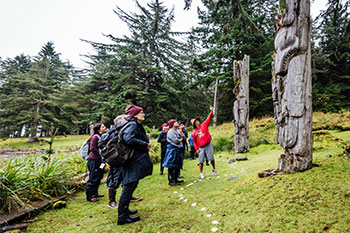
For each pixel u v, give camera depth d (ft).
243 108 22.86
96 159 10.96
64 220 8.09
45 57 97.30
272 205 6.43
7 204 8.39
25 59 117.70
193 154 23.67
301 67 8.56
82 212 8.94
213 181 11.55
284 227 5.20
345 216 4.95
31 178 10.27
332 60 45.32
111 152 6.84
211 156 13.16
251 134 31.81
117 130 7.58
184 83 68.23
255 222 5.78
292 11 8.78
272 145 23.34
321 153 12.54
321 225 4.90
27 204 9.15
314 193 6.35
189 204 8.40
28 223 7.81
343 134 19.63
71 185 12.39
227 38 42.91
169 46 66.59
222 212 6.95
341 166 8.04
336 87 43.60
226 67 47.24
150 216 7.71
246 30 19.92
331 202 5.66
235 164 16.22
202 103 76.38
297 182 7.44
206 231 5.91
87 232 6.88
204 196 9.05
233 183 9.96
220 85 48.32
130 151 7.13
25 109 78.59
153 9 65.57
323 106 41.42
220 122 56.49
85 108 88.74
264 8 55.93
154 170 18.53
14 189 9.13
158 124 65.41
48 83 86.07
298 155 8.52
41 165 12.48
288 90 8.86
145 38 61.05
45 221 8.01
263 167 12.35
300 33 8.61
